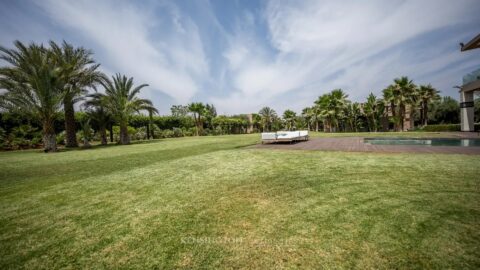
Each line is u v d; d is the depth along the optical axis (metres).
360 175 4.46
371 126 35.97
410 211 2.68
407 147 8.80
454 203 2.88
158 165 6.64
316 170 5.08
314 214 2.72
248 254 1.96
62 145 18.59
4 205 3.49
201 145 13.54
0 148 15.37
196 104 34.41
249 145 12.54
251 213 2.84
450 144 9.82
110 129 22.36
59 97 13.57
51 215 3.05
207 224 2.59
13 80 13.12
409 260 1.77
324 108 35.28
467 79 18.53
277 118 52.56
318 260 1.83
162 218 2.81
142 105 20.19
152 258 1.97
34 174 5.88
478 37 11.09
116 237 2.38
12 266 1.95
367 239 2.10
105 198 3.70
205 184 4.32
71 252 2.13
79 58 16.05
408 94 27.19
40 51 13.85
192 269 1.79
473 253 1.83
